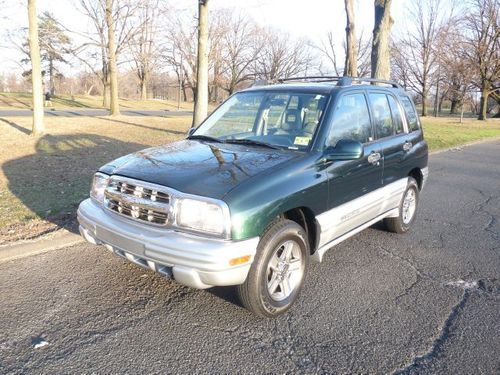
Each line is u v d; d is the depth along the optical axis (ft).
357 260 15.57
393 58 155.33
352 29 52.49
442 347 10.23
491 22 119.34
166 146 13.91
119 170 11.69
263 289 10.73
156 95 279.08
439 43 127.85
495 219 21.65
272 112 14.32
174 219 10.12
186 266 9.81
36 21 44.57
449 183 31.22
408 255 16.22
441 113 184.96
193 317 11.27
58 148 37.04
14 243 15.38
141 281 13.12
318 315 11.60
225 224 9.73
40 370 8.98
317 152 12.45
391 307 12.14
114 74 82.02
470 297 12.85
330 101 13.57
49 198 21.04
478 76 124.57
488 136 72.90
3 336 10.13
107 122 65.41
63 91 236.43
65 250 15.25
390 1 50.55
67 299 11.93
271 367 9.36
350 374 9.20
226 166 11.27
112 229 11.05
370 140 15.11
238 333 10.62
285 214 12.16
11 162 29.91
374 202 14.99
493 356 9.89
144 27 97.60
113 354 9.61
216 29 182.80
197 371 9.14
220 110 16.15
